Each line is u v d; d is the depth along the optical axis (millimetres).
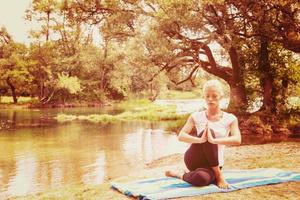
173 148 19547
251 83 29562
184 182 6438
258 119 25328
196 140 6086
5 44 66438
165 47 27578
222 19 25391
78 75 69750
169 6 24797
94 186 7074
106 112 48562
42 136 24656
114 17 31828
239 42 25844
